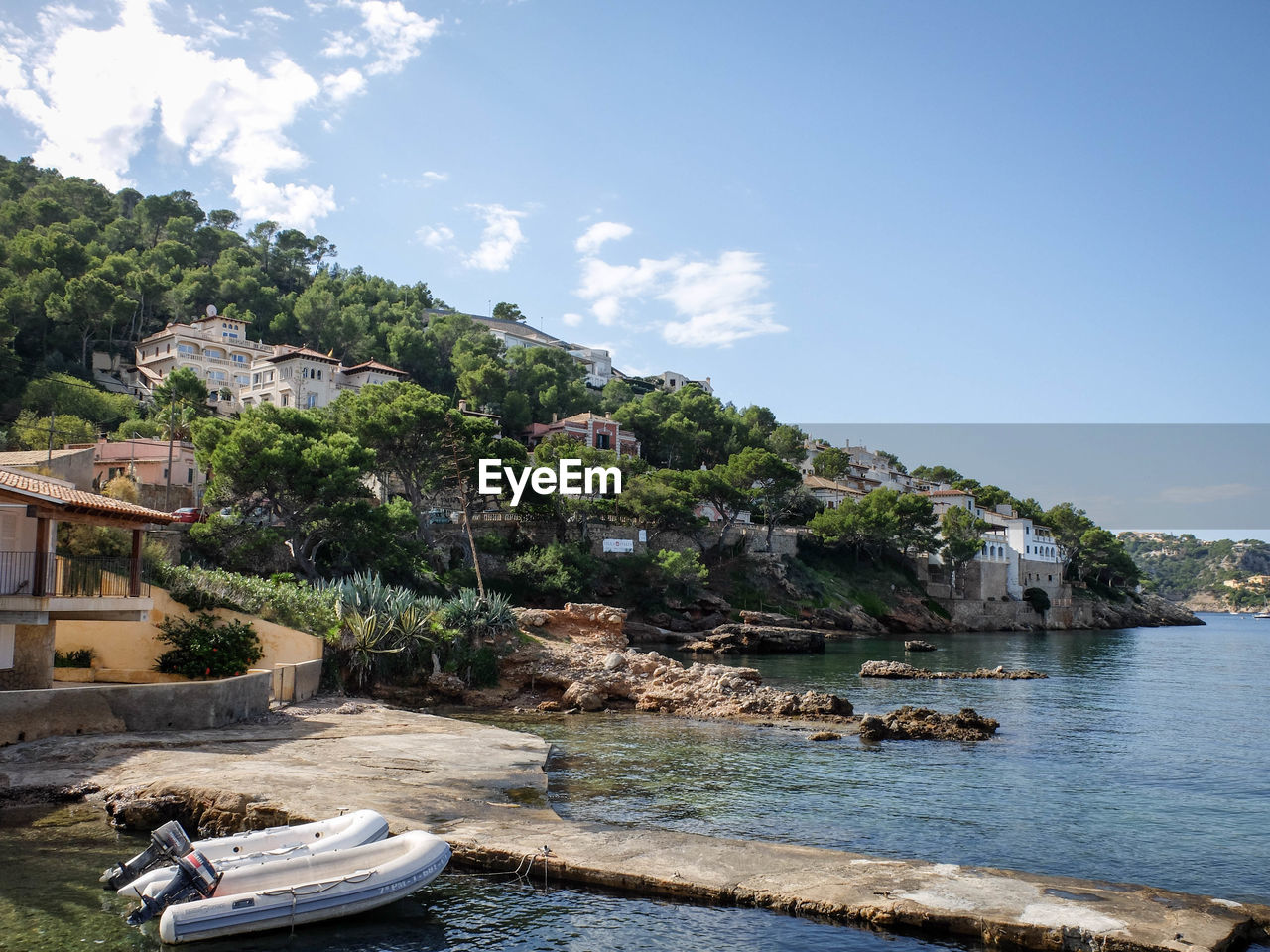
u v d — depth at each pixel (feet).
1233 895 58.34
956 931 46.26
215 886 46.80
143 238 623.77
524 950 45.01
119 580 91.86
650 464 465.06
